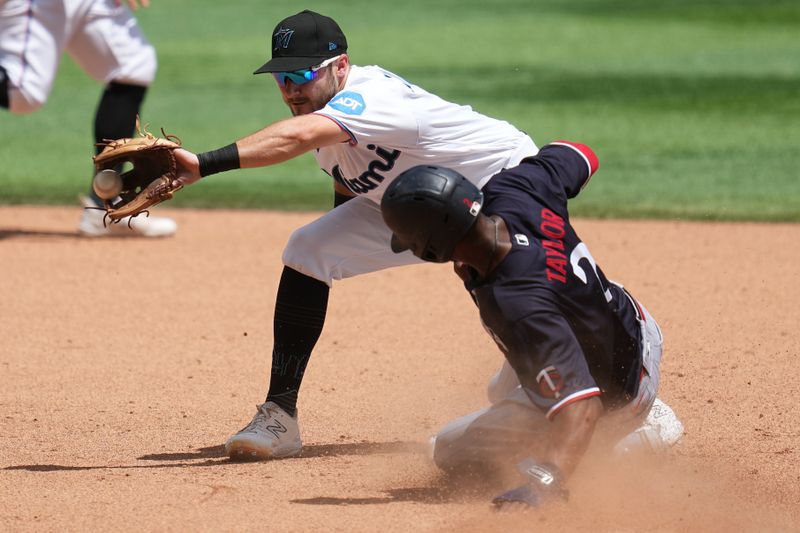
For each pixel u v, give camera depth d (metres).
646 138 53.22
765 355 23.75
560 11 98.25
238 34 87.50
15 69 35.00
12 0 34.72
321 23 17.05
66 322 27.42
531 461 14.66
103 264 33.78
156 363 24.00
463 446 16.05
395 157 17.19
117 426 19.88
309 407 21.00
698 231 36.84
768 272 31.33
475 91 64.75
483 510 15.36
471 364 23.70
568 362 13.97
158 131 54.56
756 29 88.06
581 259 14.80
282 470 17.42
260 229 38.88
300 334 18.14
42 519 15.21
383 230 18.30
